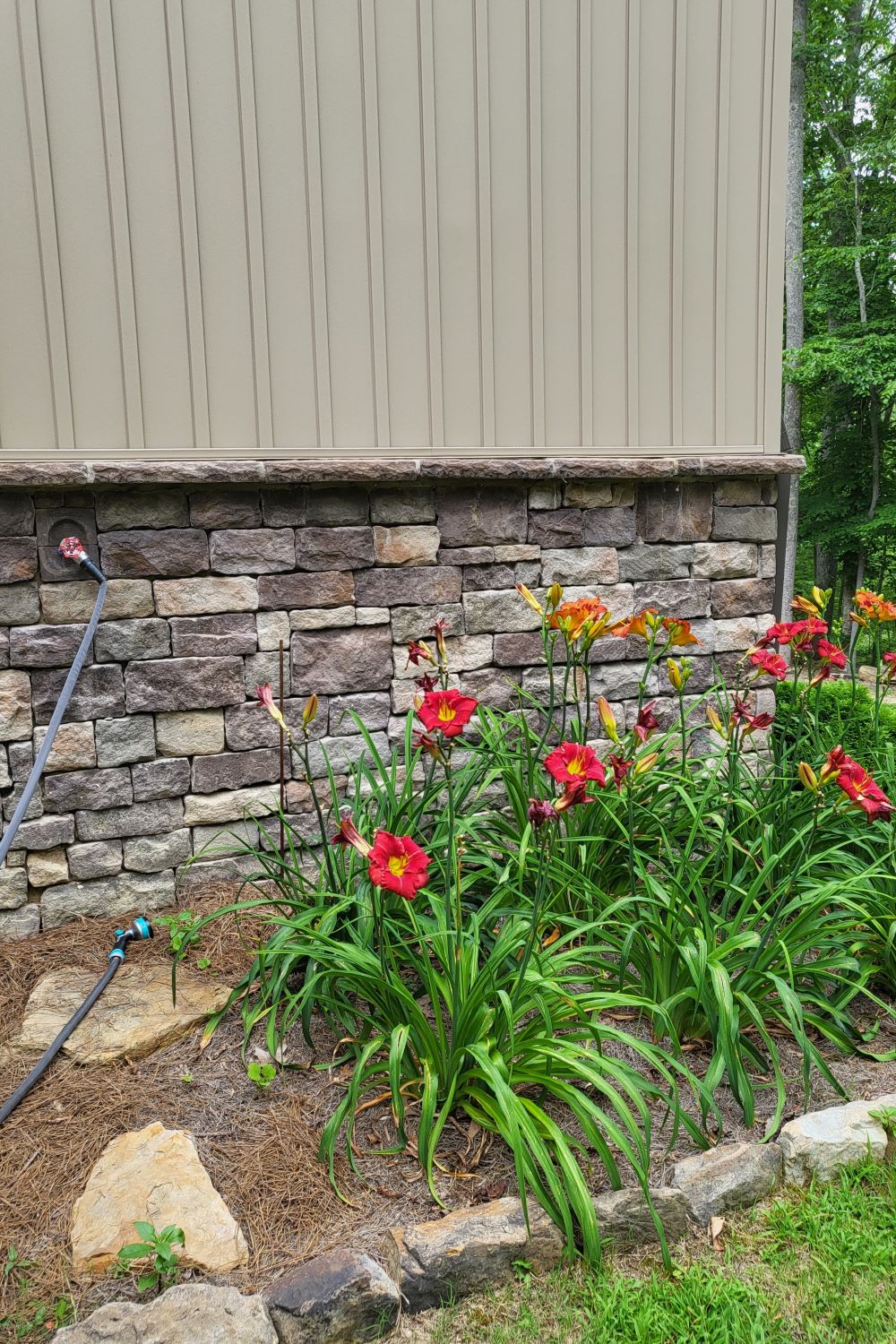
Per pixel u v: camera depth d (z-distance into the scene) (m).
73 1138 1.94
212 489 2.86
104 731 2.80
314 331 3.02
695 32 3.47
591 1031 1.95
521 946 2.25
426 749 2.10
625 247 3.46
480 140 3.17
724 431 3.76
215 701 2.93
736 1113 2.14
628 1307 1.64
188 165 2.81
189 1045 2.24
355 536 3.08
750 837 2.84
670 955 2.28
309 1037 2.17
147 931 2.62
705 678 3.77
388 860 1.79
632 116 3.40
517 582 3.36
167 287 2.83
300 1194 1.82
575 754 1.96
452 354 3.22
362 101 2.99
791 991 2.08
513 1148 1.65
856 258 12.23
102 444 2.80
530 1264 1.71
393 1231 1.71
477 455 3.30
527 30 3.19
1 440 2.70
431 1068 2.02
